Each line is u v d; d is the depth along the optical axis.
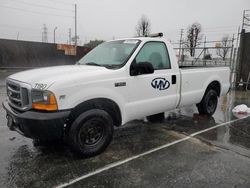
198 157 4.02
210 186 3.18
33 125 3.41
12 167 3.66
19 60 21.08
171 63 5.09
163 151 4.26
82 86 3.71
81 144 3.81
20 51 21.02
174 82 5.13
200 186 3.18
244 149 4.38
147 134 5.15
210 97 6.42
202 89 5.99
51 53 22.42
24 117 3.43
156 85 4.75
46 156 4.04
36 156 4.04
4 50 20.34
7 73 18.25
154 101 4.73
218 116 6.66
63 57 23.08
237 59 11.78
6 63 20.55
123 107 4.26
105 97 3.96
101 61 4.67
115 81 4.09
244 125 5.85
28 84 3.60
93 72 3.93
